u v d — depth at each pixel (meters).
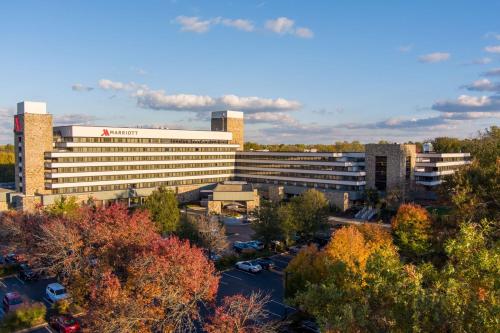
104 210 59.34
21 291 54.94
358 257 40.22
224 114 154.00
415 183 117.25
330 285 25.41
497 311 17.88
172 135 131.62
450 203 57.66
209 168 141.38
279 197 123.69
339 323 20.81
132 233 49.06
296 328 42.38
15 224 63.31
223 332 31.83
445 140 175.62
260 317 44.28
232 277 59.84
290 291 44.22
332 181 120.31
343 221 98.94
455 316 18.78
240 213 110.38
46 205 97.31
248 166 144.00
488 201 51.84
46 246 50.00
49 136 106.94
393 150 109.62
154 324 35.91
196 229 66.81
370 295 22.58
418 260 53.31
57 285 51.94
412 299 20.22
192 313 37.97
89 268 44.62
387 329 20.92
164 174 129.62
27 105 103.06
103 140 115.94
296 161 129.25
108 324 32.25
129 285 36.12
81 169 111.00
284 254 71.38
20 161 106.88
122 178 119.50
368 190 108.31
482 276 21.66
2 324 43.66
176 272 36.22
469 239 23.08
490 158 71.06
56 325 43.59
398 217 57.62
